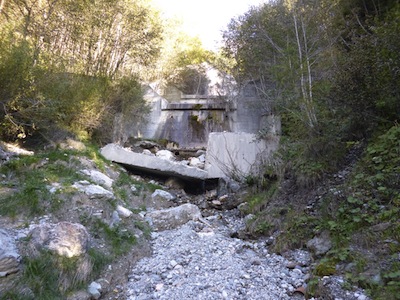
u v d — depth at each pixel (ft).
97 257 8.61
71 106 18.83
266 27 24.90
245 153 21.07
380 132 11.73
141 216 13.80
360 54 11.09
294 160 15.42
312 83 15.58
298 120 15.74
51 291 6.80
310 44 17.53
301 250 10.27
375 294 6.56
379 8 16.74
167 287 8.00
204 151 27.22
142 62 31.73
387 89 10.33
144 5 29.01
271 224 12.55
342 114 13.00
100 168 17.85
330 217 10.31
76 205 11.09
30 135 17.57
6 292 6.28
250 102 32.89
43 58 16.75
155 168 20.12
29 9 20.66
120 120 25.00
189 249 10.52
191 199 19.35
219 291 7.71
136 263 9.56
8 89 13.76
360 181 10.57
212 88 43.93
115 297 7.73
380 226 8.48
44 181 12.25
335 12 17.97
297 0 18.24
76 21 23.88
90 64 25.08
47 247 7.82
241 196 17.37
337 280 7.46
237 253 10.71
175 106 35.27
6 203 9.93
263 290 7.81
